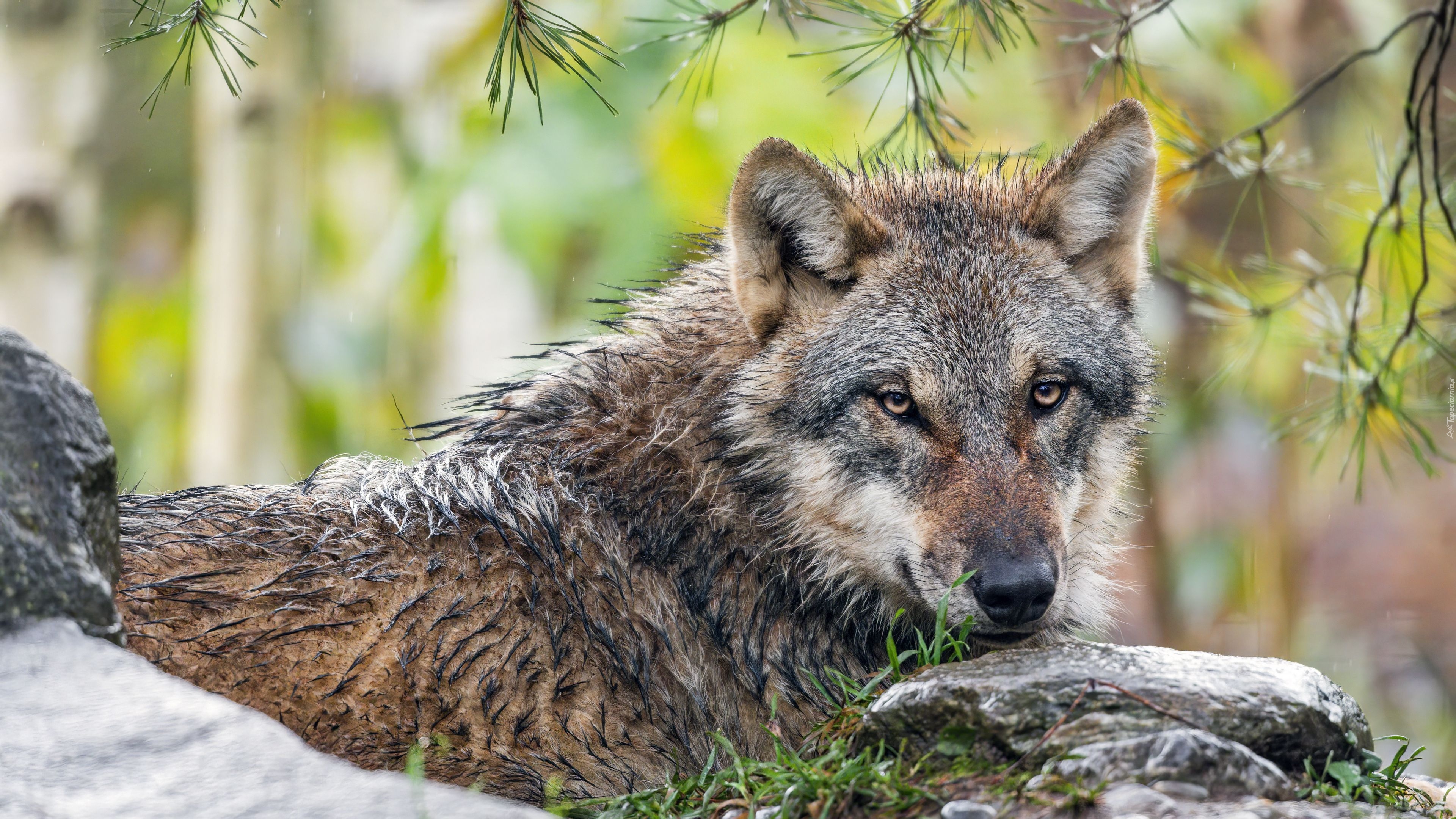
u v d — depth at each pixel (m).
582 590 8.43
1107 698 5.85
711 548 8.81
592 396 9.23
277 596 7.86
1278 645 27.69
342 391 29.75
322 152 29.64
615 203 24.61
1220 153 11.98
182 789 4.98
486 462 8.88
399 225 26.70
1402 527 32.41
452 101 29.12
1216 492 28.17
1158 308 24.80
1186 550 27.98
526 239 24.80
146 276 32.69
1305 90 11.62
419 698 7.84
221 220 28.12
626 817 7.08
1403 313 12.69
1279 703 5.90
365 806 5.00
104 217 31.56
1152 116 11.95
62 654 5.53
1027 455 8.54
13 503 5.68
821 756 6.67
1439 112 21.69
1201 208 25.33
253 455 28.45
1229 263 24.38
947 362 8.59
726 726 8.63
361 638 7.86
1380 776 6.25
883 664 9.17
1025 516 8.12
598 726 8.20
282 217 28.33
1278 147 11.91
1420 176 10.82
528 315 31.59
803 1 10.56
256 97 27.89
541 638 8.20
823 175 8.80
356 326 30.77
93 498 6.02
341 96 29.41
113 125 30.81
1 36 29.30
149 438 31.16
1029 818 5.26
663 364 9.27
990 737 5.90
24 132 29.52
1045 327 8.80
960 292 8.83
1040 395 8.80
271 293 28.34
